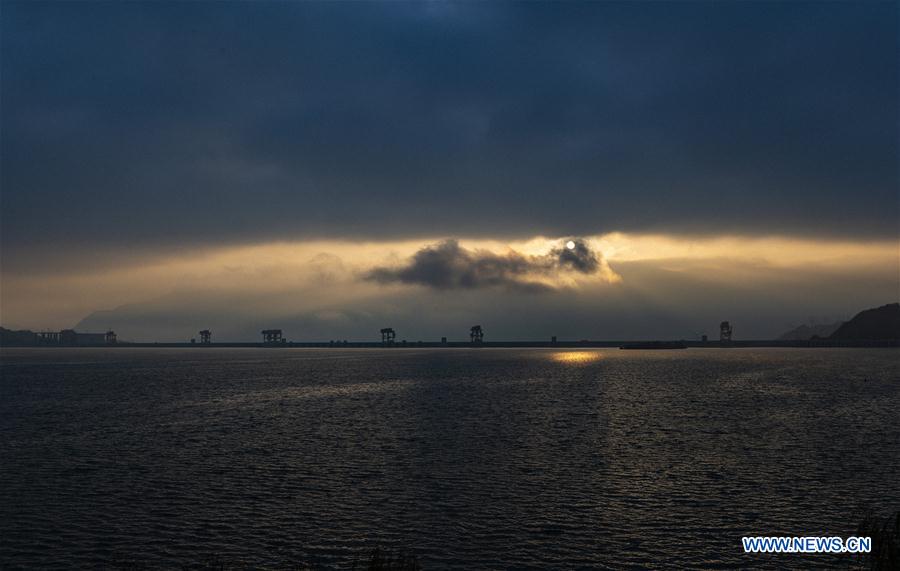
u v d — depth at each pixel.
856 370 161.50
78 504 36.91
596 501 37.09
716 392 101.88
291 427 65.50
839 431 60.75
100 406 86.62
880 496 37.78
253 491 39.50
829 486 40.06
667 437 57.75
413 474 43.66
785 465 45.88
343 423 68.25
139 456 50.34
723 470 44.34
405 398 95.69
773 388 108.69
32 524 33.47
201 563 28.33
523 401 89.50
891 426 63.75
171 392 108.69
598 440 56.31
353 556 29.05
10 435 61.09
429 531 32.19
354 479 42.38
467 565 28.08
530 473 43.78
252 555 29.22
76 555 29.30
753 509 35.44
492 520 33.84
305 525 33.12
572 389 109.06
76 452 52.12
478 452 51.12
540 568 27.78
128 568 27.84
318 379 141.12
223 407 85.00
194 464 47.28
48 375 161.38
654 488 39.81
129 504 36.88
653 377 139.38
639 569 27.75
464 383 125.44
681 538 31.20
